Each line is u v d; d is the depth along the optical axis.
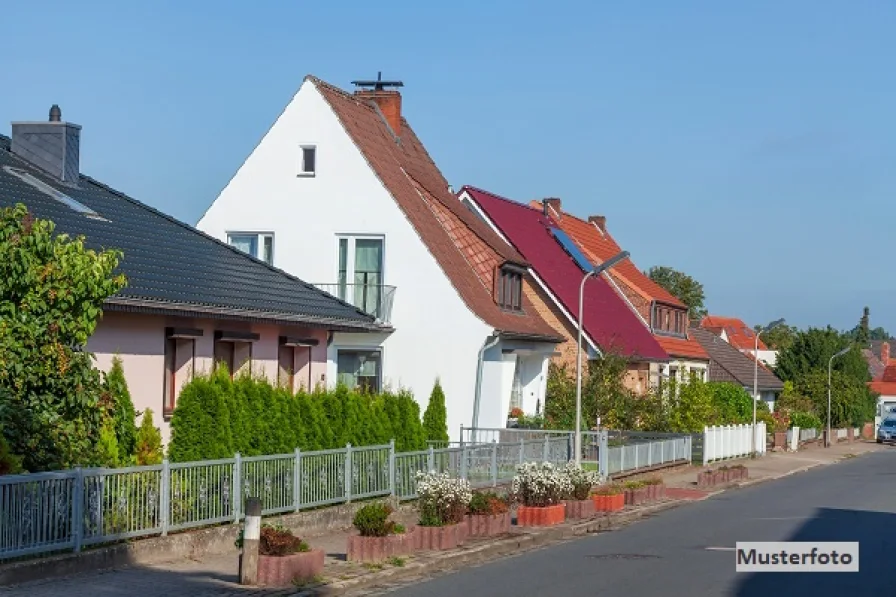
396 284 33.06
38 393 15.45
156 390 20.36
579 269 49.22
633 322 50.56
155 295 19.75
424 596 13.84
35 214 20.94
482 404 33.28
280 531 14.34
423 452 22.52
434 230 34.97
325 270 33.72
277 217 34.16
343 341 32.81
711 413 46.31
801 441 64.19
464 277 34.28
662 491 29.27
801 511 26.27
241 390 19.05
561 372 40.50
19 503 12.88
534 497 22.12
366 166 33.66
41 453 14.84
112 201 25.27
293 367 25.41
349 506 19.69
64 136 24.25
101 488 14.18
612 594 14.05
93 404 15.75
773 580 15.42
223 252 26.27
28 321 15.38
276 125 34.28
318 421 21.12
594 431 33.47
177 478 15.59
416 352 32.75
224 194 34.53
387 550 16.30
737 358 74.19
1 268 15.38
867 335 192.88
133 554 14.60
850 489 34.16
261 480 17.47
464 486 18.98
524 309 38.81
